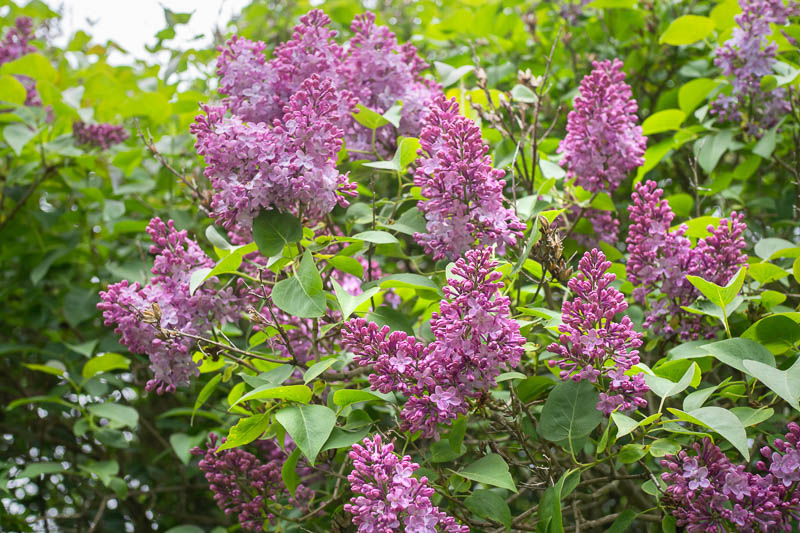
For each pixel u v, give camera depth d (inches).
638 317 45.8
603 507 60.5
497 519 38.8
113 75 73.1
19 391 66.6
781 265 49.6
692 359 42.4
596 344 37.8
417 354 38.0
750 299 43.5
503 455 43.7
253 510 45.3
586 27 64.0
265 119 44.4
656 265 42.6
